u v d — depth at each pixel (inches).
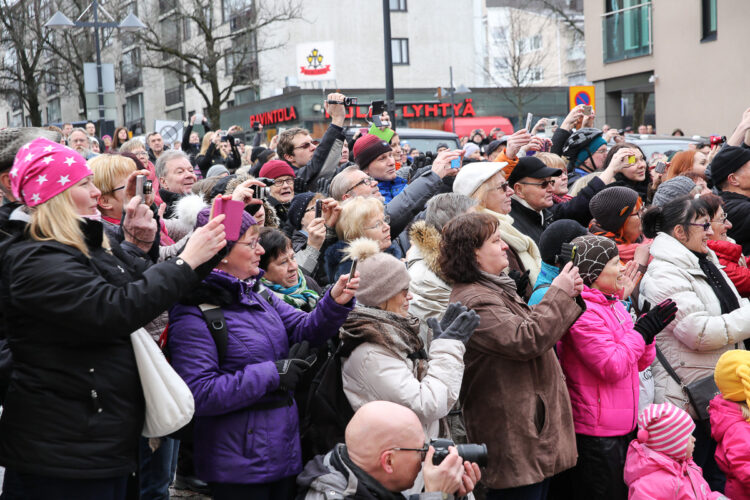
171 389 115.3
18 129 130.8
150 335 121.3
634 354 158.9
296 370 127.8
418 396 131.0
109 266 113.9
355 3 1533.0
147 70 1905.8
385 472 117.2
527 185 210.2
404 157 368.2
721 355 176.2
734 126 706.8
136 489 119.3
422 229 169.0
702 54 735.1
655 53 786.8
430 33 1596.9
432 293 163.8
